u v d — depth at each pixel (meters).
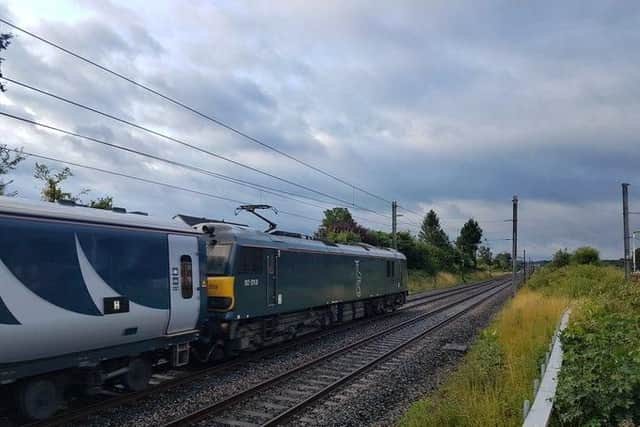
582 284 30.80
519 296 32.81
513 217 37.81
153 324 10.48
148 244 10.45
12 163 18.62
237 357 15.14
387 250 29.30
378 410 9.92
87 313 9.00
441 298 39.50
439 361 14.54
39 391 8.61
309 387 11.47
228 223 15.48
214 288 14.17
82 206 9.75
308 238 19.86
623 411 6.78
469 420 7.74
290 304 17.30
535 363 10.16
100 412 9.45
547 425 6.36
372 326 22.52
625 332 11.02
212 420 9.11
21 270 8.00
